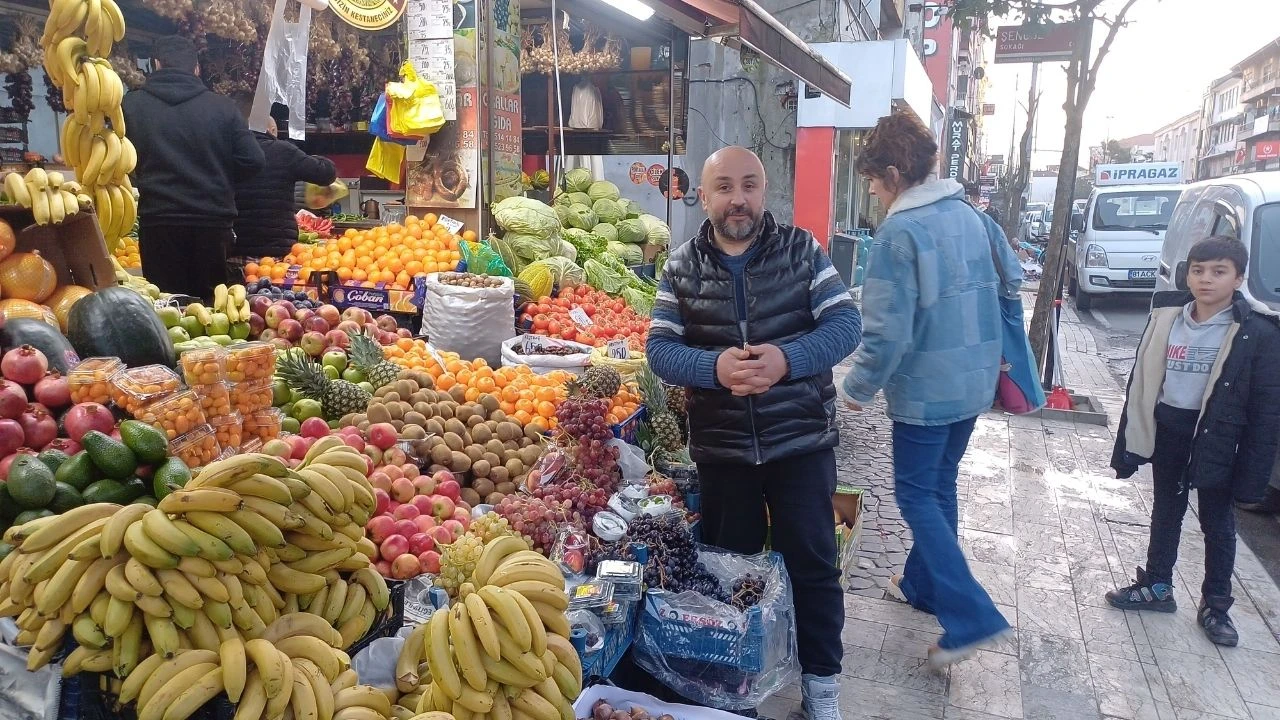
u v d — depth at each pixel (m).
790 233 3.29
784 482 3.30
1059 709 3.56
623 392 4.68
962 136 28.14
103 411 2.62
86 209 3.68
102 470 2.37
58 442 2.54
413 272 5.67
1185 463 4.18
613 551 3.16
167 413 2.65
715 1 4.51
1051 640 4.11
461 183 6.56
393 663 2.41
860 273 16.75
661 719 2.63
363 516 2.36
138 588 1.88
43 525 2.03
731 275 3.25
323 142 9.11
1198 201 7.98
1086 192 53.97
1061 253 8.48
